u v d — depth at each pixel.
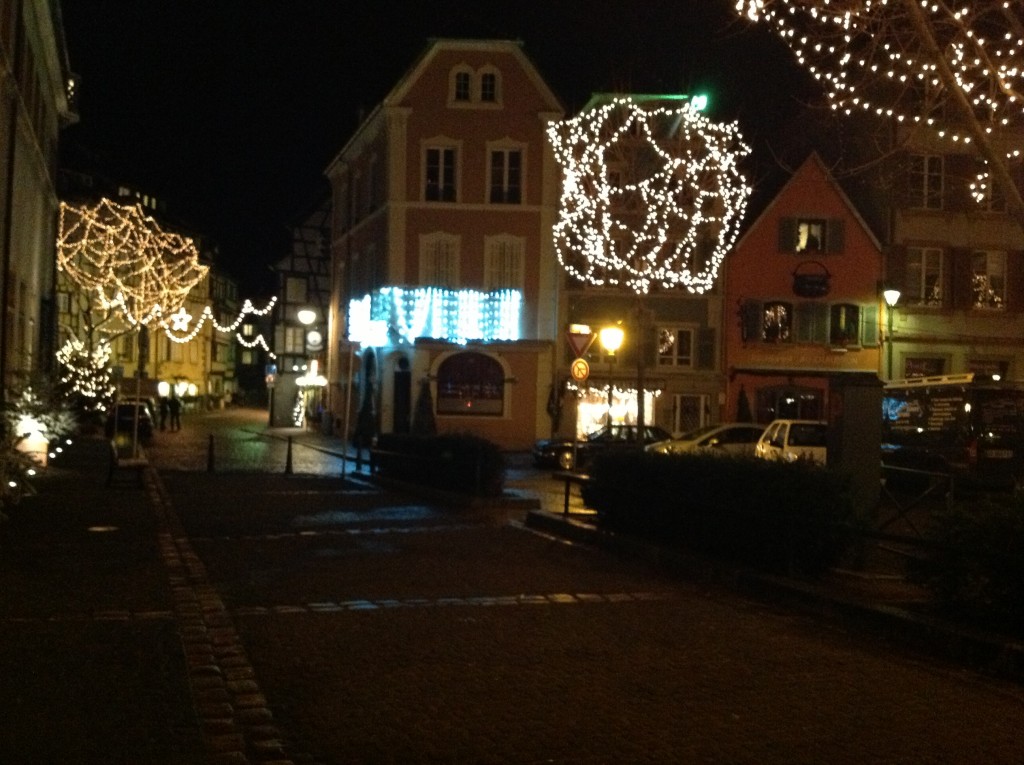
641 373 27.72
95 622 9.84
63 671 8.14
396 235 44.25
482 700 7.65
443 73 44.44
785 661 8.88
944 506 15.60
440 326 43.97
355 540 15.91
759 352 45.03
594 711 7.43
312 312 50.19
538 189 44.59
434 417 43.22
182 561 13.58
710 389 44.88
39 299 33.91
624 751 6.62
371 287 47.59
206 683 7.92
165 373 84.62
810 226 45.16
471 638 9.51
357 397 50.22
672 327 45.00
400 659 8.76
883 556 14.09
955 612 9.75
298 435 56.44
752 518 12.48
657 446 31.78
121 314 56.81
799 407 45.16
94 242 53.34
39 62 31.45
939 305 44.75
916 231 44.50
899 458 27.98
